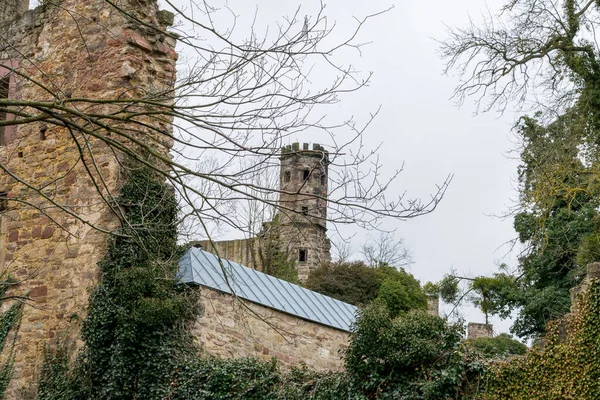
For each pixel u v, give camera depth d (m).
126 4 21.31
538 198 25.52
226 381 18.80
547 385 16.53
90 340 19.75
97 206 20.61
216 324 20.94
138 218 20.06
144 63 21.42
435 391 16.67
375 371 17.48
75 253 20.81
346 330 24.38
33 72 22.52
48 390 19.98
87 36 21.78
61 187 21.53
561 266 33.66
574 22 24.86
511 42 25.38
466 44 25.84
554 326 17.00
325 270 46.12
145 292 19.84
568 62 25.09
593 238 28.11
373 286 44.53
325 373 18.69
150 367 19.48
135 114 11.93
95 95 21.19
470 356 17.25
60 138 21.91
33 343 20.88
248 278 23.77
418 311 18.12
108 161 20.66
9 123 11.35
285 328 22.80
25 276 21.59
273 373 18.84
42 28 22.75
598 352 16.36
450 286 38.31
